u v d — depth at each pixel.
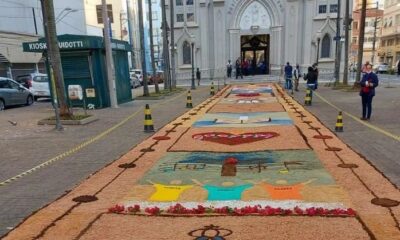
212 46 40.84
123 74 20.08
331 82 30.66
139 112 15.99
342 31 38.16
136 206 5.35
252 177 6.54
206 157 7.96
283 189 5.88
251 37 41.53
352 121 12.00
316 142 9.00
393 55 61.12
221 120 13.00
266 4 39.66
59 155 8.80
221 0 39.50
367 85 11.98
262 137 9.80
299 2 38.78
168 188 6.13
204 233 4.50
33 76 24.12
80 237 4.52
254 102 18.39
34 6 40.16
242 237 4.37
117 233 4.59
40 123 13.30
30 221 5.02
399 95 19.91
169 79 27.88
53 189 6.43
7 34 34.94
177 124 12.39
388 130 10.34
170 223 4.81
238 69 38.81
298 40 39.53
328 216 4.84
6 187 6.62
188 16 40.62
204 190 5.97
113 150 9.12
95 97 17.48
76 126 12.77
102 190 6.14
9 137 11.20
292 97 20.64
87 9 52.78
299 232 4.44
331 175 6.45
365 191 5.66
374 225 4.55
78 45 16.55
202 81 38.72
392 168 6.86
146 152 8.57
